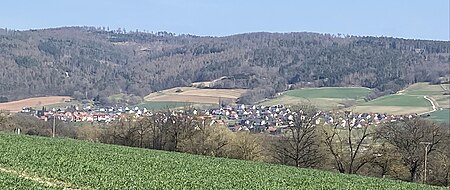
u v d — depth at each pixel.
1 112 102.75
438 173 71.50
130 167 41.22
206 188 33.75
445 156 71.56
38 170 35.16
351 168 72.06
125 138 86.12
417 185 49.06
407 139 72.06
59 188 28.98
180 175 39.00
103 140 87.31
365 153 71.81
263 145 79.81
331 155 74.19
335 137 73.38
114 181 32.72
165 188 31.94
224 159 60.66
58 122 108.31
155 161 48.12
